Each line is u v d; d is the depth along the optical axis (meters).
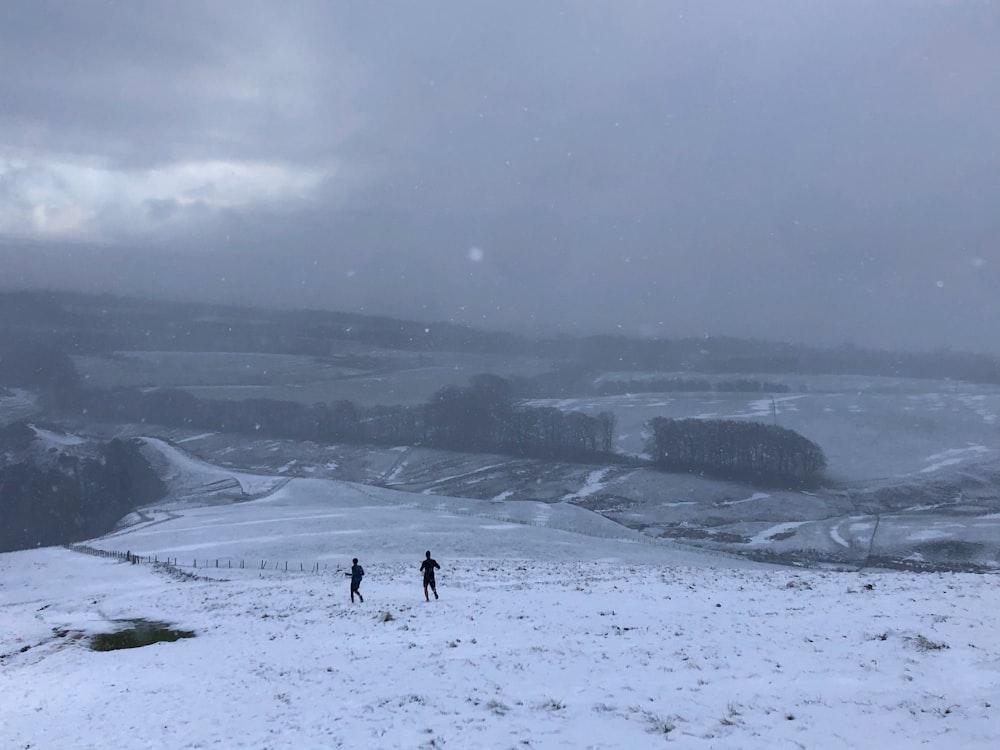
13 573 54.41
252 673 16.56
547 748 9.95
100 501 128.25
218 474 141.88
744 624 17.45
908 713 10.56
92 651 22.72
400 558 58.91
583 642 16.36
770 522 100.81
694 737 10.01
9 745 12.98
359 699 13.19
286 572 51.19
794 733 9.96
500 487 127.06
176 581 44.62
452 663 15.09
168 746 11.91
